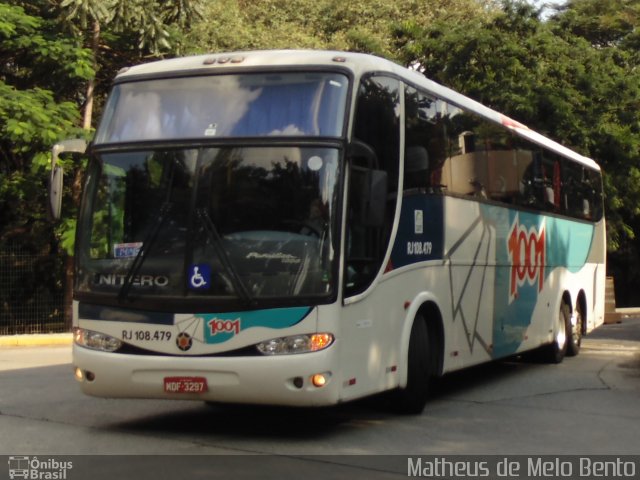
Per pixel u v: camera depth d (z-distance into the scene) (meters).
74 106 20.11
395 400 9.74
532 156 14.16
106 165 8.62
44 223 22.45
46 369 14.27
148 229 8.26
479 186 11.73
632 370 14.32
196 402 10.62
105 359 8.23
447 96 10.91
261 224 8.02
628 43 30.61
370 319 8.55
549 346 15.08
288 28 31.52
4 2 20.52
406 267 9.38
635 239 35.06
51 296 22.45
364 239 8.47
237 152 8.20
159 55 20.67
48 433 8.71
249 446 8.13
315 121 8.23
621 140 25.64
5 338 19.77
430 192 10.12
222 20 28.20
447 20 33.75
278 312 7.84
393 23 29.44
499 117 12.86
